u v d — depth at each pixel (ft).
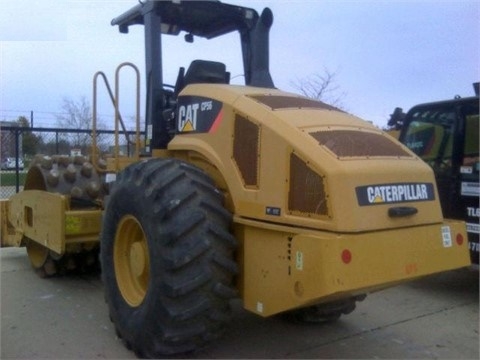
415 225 10.71
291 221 10.35
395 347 12.92
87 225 15.88
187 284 10.46
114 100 15.03
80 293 17.07
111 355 12.14
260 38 16.08
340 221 9.70
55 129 31.50
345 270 9.34
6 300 16.26
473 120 17.29
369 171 10.18
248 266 11.24
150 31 14.93
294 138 10.64
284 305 10.30
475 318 15.11
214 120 12.46
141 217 11.36
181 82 14.89
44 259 18.53
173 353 11.05
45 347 12.60
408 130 19.51
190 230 10.67
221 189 12.42
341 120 12.02
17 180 31.09
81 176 17.65
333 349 12.70
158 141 14.75
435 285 18.60
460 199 17.47
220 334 11.27
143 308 11.33
